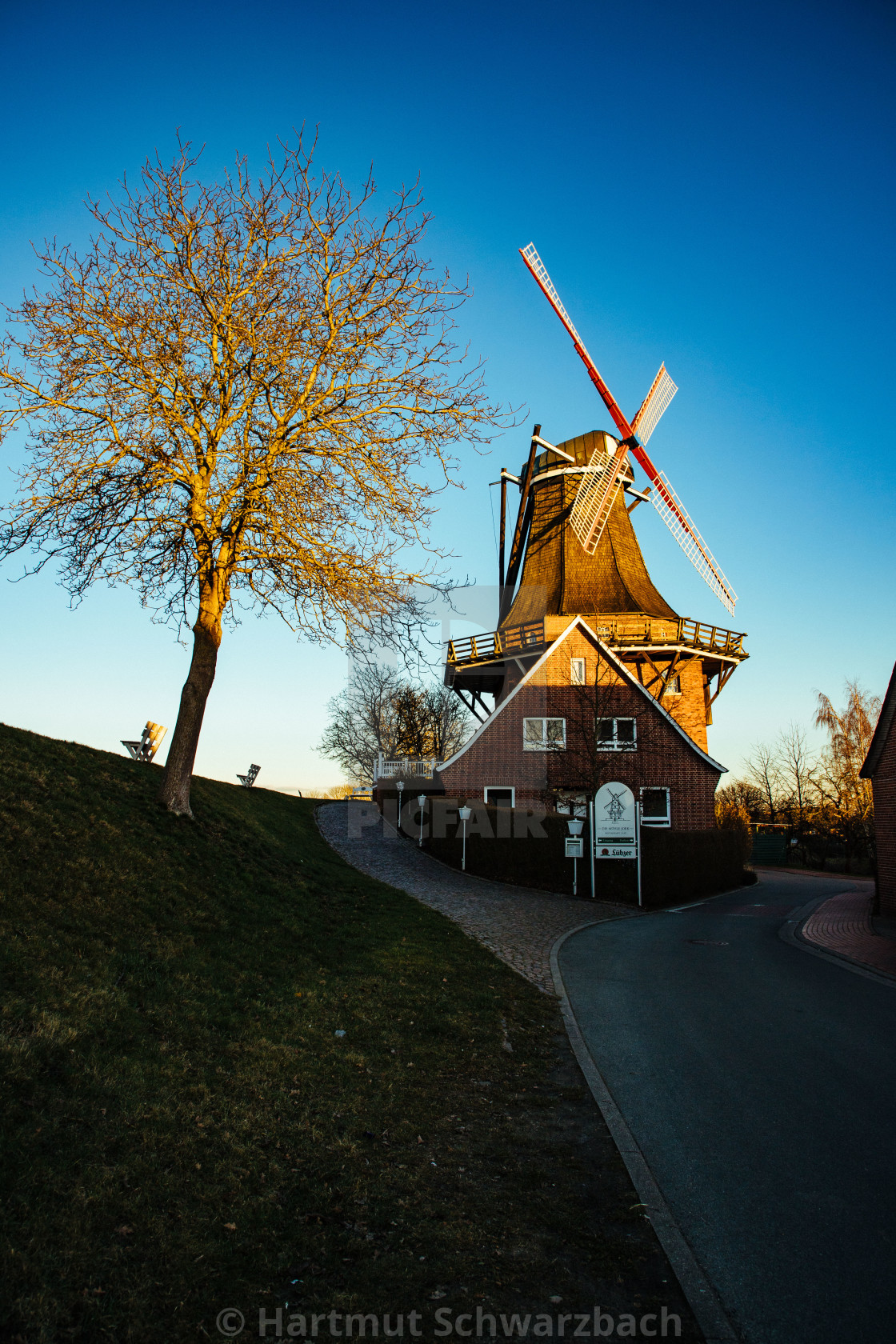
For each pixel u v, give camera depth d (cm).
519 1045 826
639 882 2488
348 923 1307
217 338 1377
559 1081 727
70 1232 372
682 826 3234
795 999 1095
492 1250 421
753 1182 517
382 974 1023
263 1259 389
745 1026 937
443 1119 604
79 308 1256
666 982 1209
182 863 1132
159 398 1292
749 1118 634
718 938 1769
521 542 4434
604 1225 458
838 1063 784
